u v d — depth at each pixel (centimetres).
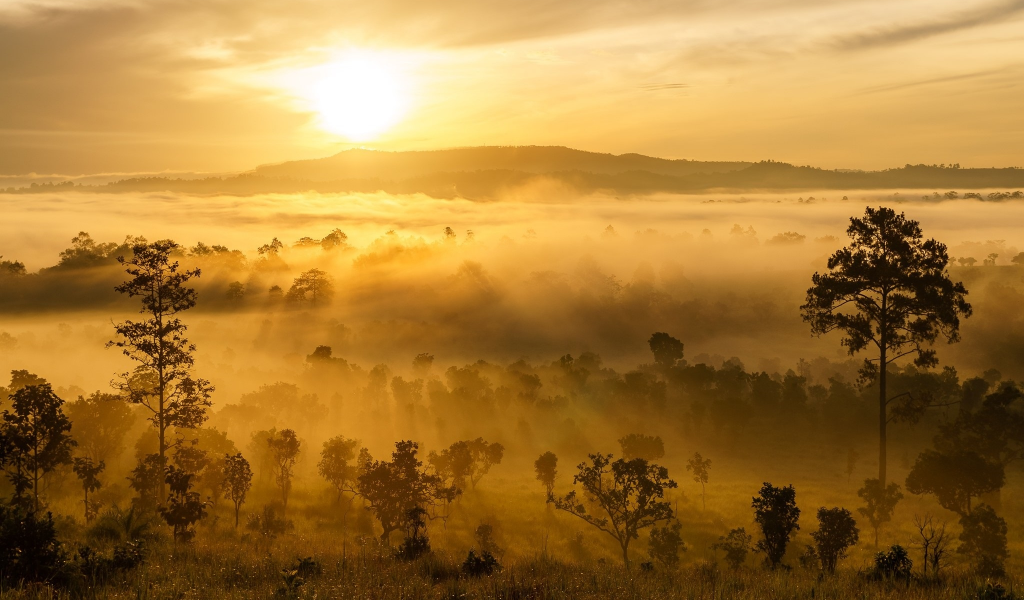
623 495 5234
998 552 5078
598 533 6488
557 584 1864
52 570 1825
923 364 5266
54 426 3994
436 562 2298
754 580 2069
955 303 5091
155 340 5191
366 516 6594
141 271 5150
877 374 5522
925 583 2191
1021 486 8412
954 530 6381
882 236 5312
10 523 1889
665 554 5106
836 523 3775
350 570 2009
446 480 8562
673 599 1723
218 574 1919
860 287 5319
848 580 2155
